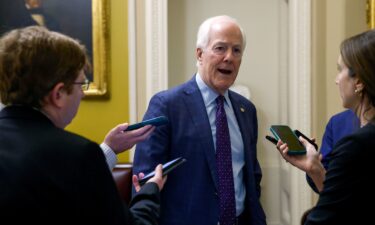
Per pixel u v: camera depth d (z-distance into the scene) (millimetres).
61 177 864
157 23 2938
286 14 3387
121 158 2992
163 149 1720
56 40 968
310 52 2990
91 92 2943
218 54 1789
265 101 3604
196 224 1679
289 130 1770
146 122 1472
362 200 1037
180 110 1770
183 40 3496
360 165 1037
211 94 1840
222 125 1803
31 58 937
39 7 2957
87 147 902
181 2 3486
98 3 2924
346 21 2969
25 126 921
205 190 1708
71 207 860
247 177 1824
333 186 1068
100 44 2934
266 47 3584
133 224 969
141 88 2969
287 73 3270
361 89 1211
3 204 836
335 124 2148
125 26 2955
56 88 965
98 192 886
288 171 3254
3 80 954
